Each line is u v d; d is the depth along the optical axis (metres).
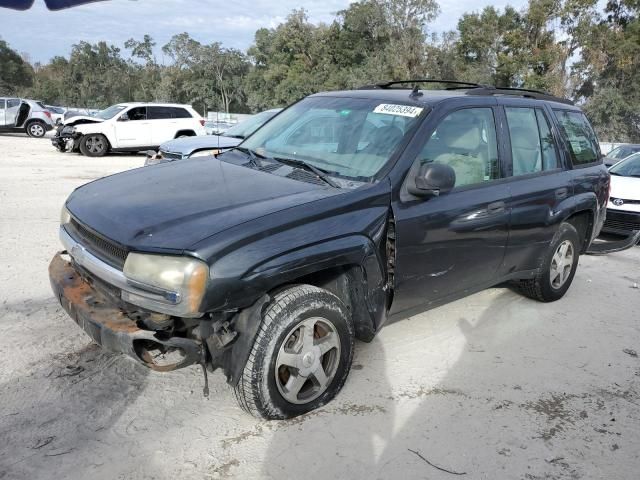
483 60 46.09
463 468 2.90
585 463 3.02
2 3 2.65
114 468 2.73
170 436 3.00
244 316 2.96
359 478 2.78
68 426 3.01
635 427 3.38
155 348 3.01
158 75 70.56
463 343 4.34
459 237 3.89
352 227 3.21
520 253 4.54
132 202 3.25
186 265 2.69
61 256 3.75
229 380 3.01
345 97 4.47
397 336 4.38
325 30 56.78
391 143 3.71
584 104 41.72
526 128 4.65
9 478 2.61
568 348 4.39
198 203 3.16
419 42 47.75
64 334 4.00
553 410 3.50
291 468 2.82
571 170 5.08
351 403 3.41
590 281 6.21
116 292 2.97
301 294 3.07
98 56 72.69
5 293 4.69
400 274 3.61
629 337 4.68
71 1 2.75
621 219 8.04
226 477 2.73
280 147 4.22
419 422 3.27
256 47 64.00
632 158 9.59
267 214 3.00
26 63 85.88
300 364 3.13
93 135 17.02
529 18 42.72
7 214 7.70
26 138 23.36
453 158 3.92
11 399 3.21
